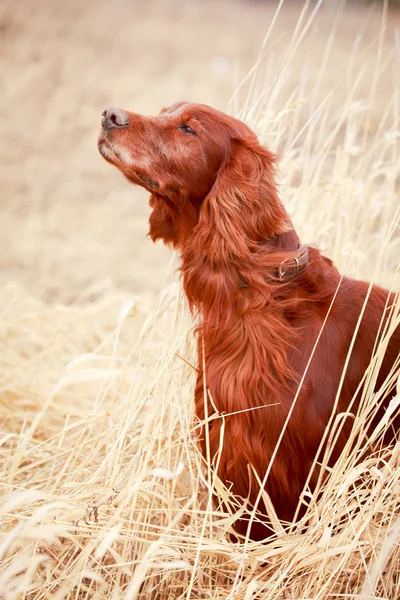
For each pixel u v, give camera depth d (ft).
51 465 12.94
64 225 27.27
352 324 11.38
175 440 11.91
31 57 46.93
